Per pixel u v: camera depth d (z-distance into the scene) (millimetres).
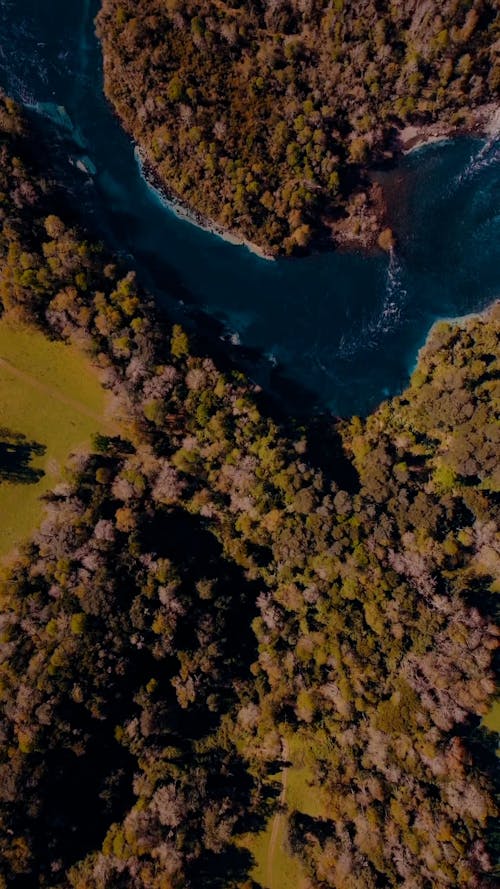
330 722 59125
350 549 60375
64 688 54844
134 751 57625
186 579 60969
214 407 62969
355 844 55156
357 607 60406
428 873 52406
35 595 58156
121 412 63906
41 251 62312
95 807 56969
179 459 63219
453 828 53000
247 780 59969
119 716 58156
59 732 54469
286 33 62219
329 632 59781
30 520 64812
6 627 58062
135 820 55000
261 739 59750
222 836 55781
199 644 59875
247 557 62031
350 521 60594
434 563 59312
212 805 56844
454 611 58156
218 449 62562
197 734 61000
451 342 65000
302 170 64562
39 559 60812
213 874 57781
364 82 62562
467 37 58844
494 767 57531
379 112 64875
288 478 61562
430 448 64688
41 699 54281
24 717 53750
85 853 55969
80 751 54844
